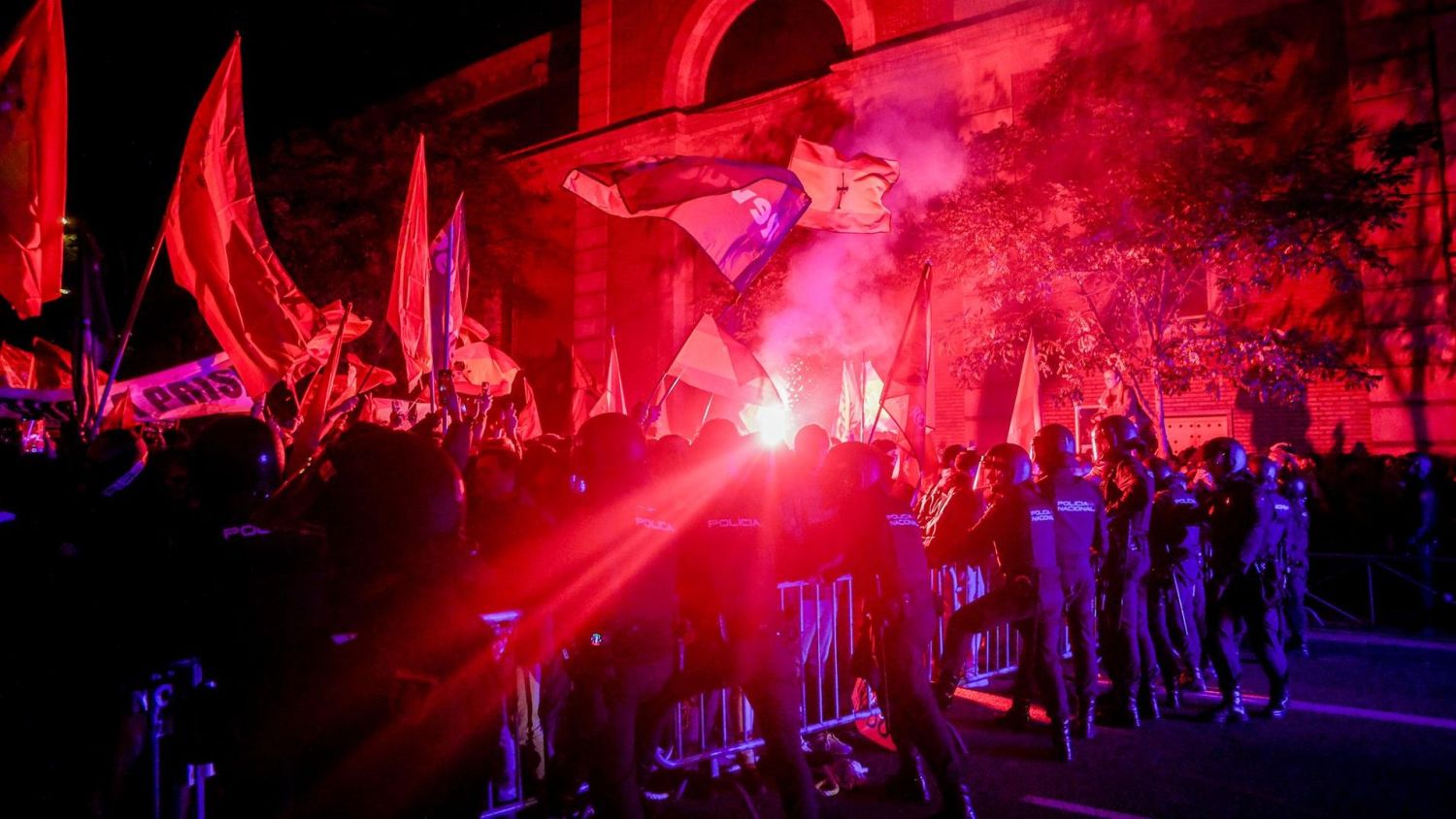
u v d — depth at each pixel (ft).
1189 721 22.98
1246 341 40.22
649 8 70.23
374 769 8.57
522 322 75.56
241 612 9.43
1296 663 29.53
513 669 13.44
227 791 9.13
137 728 11.12
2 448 13.21
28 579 11.20
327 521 9.04
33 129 17.39
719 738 20.13
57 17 17.67
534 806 16.48
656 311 67.92
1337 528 40.70
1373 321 42.88
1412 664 29.25
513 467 16.40
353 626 8.75
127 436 12.48
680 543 13.87
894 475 30.09
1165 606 25.20
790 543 17.33
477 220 69.00
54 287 17.53
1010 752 20.59
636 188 20.70
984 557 26.68
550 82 77.30
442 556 9.01
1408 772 18.99
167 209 19.20
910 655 16.14
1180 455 40.57
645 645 12.29
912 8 57.93
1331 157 41.19
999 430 52.44
